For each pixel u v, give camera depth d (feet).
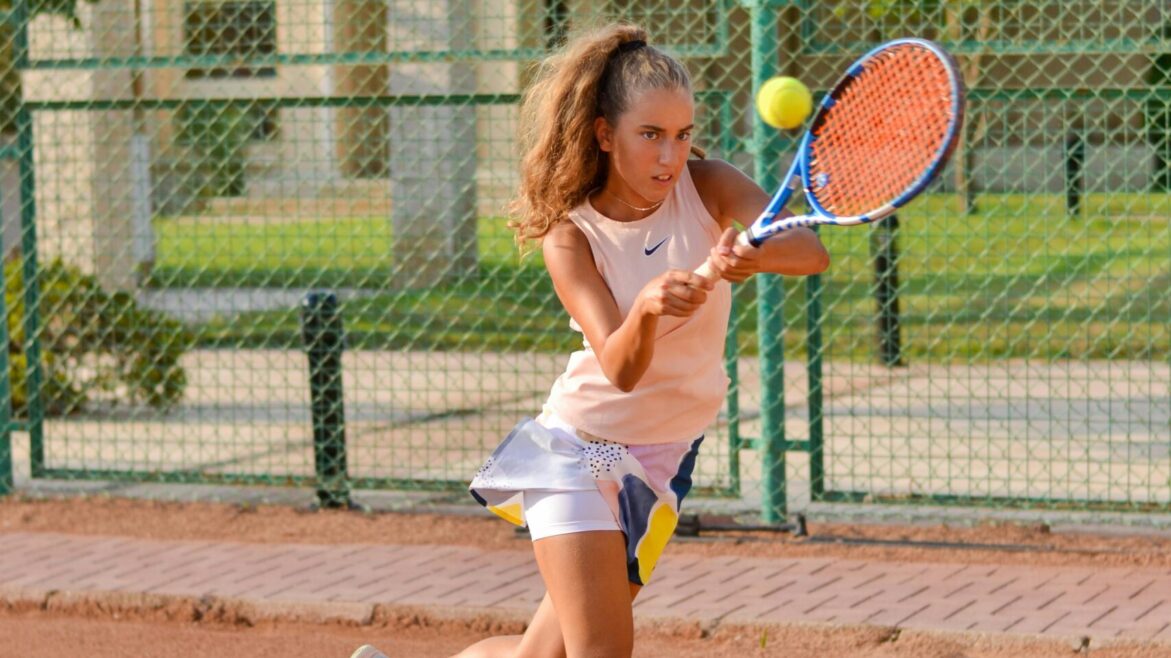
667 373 18.49
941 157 15.49
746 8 35.86
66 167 65.57
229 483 40.63
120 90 68.03
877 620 29.17
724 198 18.57
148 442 42.52
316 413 39.19
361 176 56.44
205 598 31.76
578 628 18.51
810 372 36.32
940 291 60.85
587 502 18.57
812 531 35.96
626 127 17.67
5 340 41.16
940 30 37.27
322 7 48.57
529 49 37.06
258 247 66.95
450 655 29.09
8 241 66.33
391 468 42.32
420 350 61.05
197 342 51.19
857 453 43.70
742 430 47.19
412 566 33.88
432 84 67.26
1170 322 42.22
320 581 32.81
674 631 29.71
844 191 16.78
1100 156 42.63
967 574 32.24
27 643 30.19
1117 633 27.91
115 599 32.09
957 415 47.60
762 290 35.68
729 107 35.65
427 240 63.87
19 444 44.42
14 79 66.80
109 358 51.70
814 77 39.78
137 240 64.69
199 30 48.39
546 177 18.53
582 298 18.12
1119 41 33.60
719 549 34.63
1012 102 37.70
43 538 36.94
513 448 19.25
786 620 29.32
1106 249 42.42
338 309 39.29
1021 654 27.84
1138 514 35.96
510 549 35.22
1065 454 42.55
